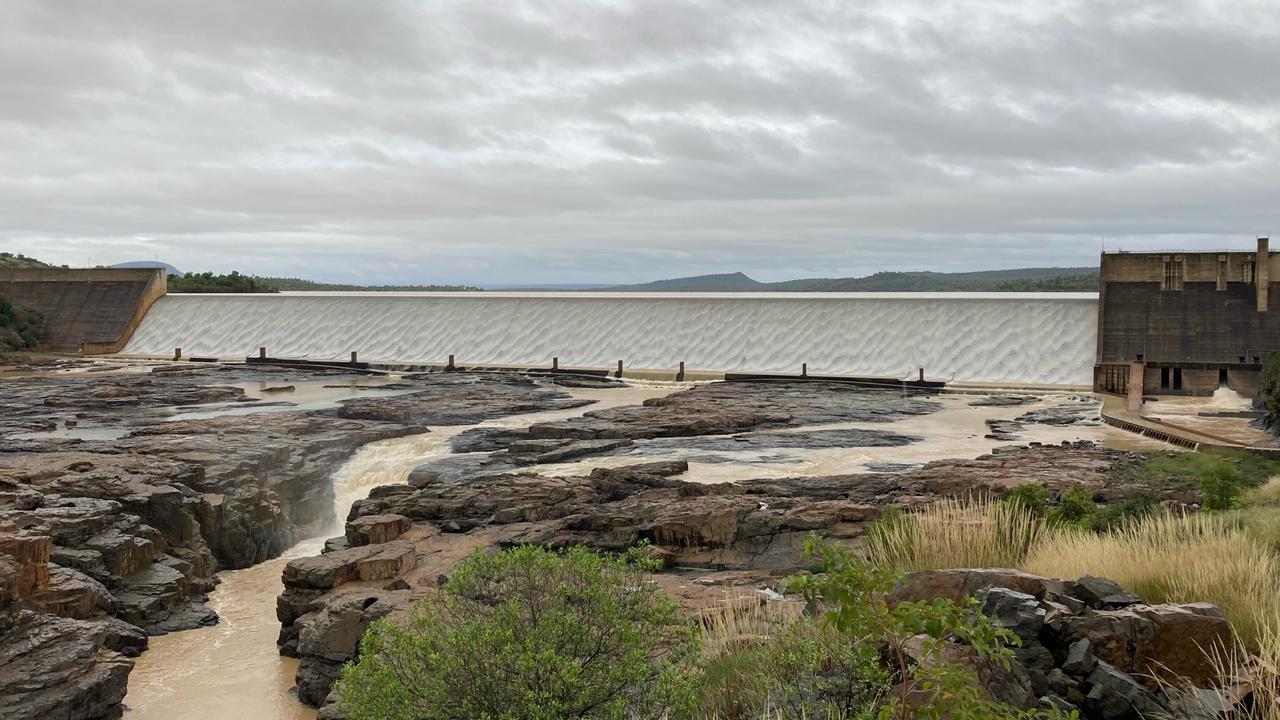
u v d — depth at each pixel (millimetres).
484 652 14062
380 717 14156
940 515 25797
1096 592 16234
